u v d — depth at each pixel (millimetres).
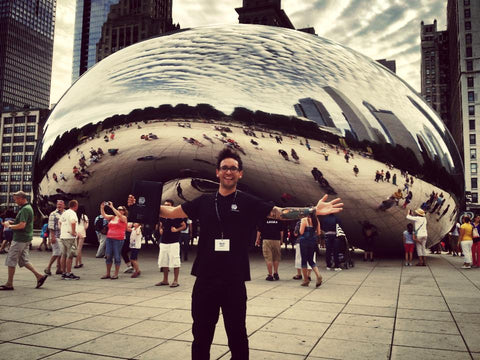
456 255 16750
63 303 5848
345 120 12727
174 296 6477
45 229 16469
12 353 3576
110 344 3859
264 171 13062
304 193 13133
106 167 14703
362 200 12867
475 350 3754
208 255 2633
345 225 13633
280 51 13969
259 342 3967
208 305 2570
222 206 2705
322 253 17094
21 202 7043
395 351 3715
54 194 16281
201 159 13680
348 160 12625
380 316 5125
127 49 16109
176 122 13273
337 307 5672
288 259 14203
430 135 13805
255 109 12781
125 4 128250
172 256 7570
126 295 6559
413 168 13031
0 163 121625
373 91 13633
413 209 13125
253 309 5527
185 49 14555
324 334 4270
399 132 13102
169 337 4098
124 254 9672
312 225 7770
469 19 91500
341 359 3484
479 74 89250
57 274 9273
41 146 16344
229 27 15375
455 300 6250
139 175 14852
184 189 19359
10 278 6980
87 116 14594
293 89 13031
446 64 135250
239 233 2660
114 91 14523
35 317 4961
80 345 3828
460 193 14930
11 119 122938
